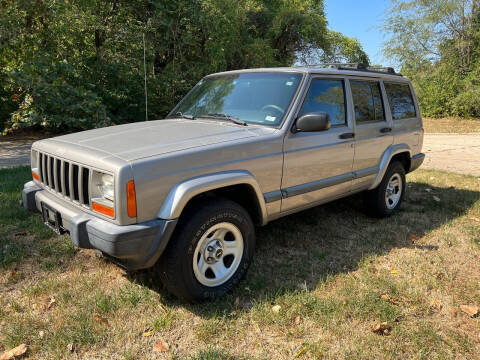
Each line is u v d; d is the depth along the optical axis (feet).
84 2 38.04
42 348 8.33
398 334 9.00
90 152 9.41
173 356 8.17
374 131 15.14
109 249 8.42
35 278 11.03
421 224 16.20
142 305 9.87
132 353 8.21
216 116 12.74
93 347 8.40
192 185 9.17
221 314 9.60
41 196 10.90
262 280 11.14
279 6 71.82
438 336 8.95
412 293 10.65
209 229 9.71
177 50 47.29
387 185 16.37
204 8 46.03
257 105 12.42
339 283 11.18
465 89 68.90
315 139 12.48
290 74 12.66
